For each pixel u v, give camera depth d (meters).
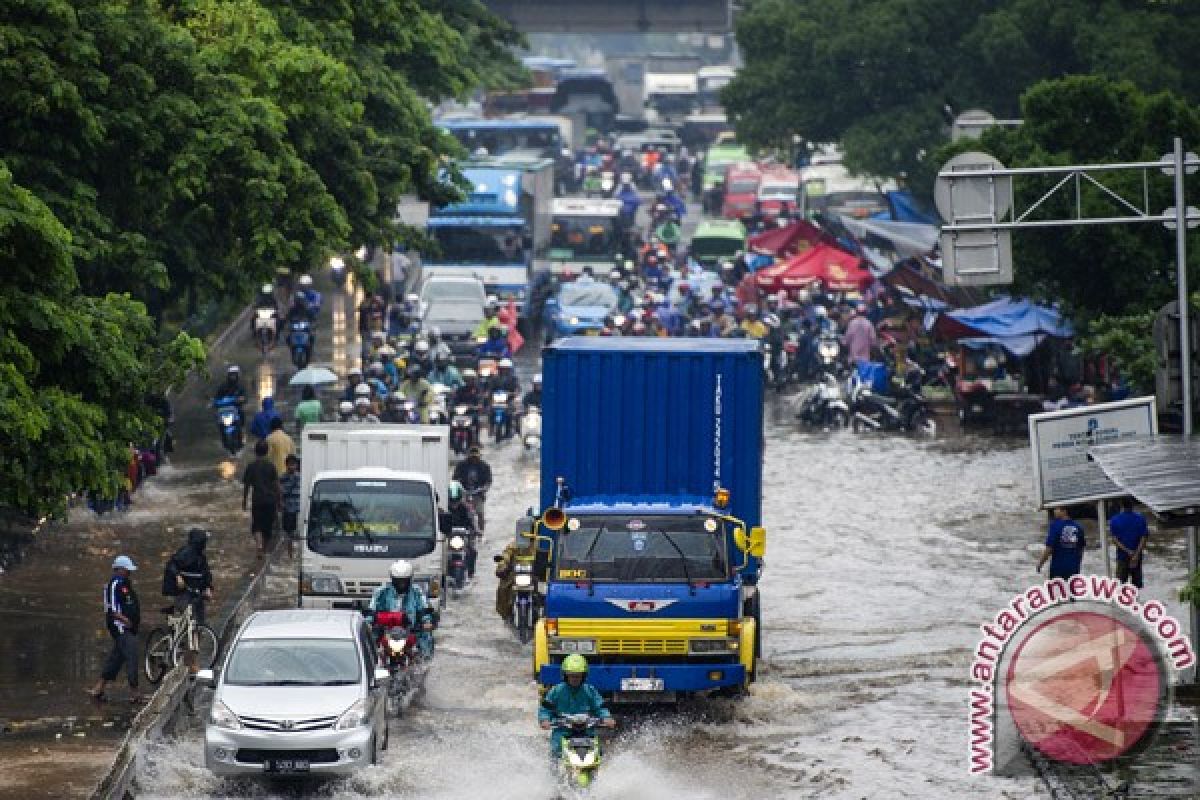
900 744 62.62
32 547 95.12
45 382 67.31
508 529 105.12
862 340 154.12
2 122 82.50
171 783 59.88
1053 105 120.75
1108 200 115.38
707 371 73.50
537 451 129.50
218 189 94.75
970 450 129.88
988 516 107.25
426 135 131.12
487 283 182.12
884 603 86.50
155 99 87.94
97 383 67.81
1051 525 79.50
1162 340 69.88
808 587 90.00
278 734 58.47
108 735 64.19
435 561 82.44
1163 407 69.88
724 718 66.94
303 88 105.06
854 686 71.19
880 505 110.75
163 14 99.75
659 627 65.75
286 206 96.56
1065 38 190.00
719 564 67.00
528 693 71.69
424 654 70.62
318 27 122.19
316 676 60.75
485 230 183.38
